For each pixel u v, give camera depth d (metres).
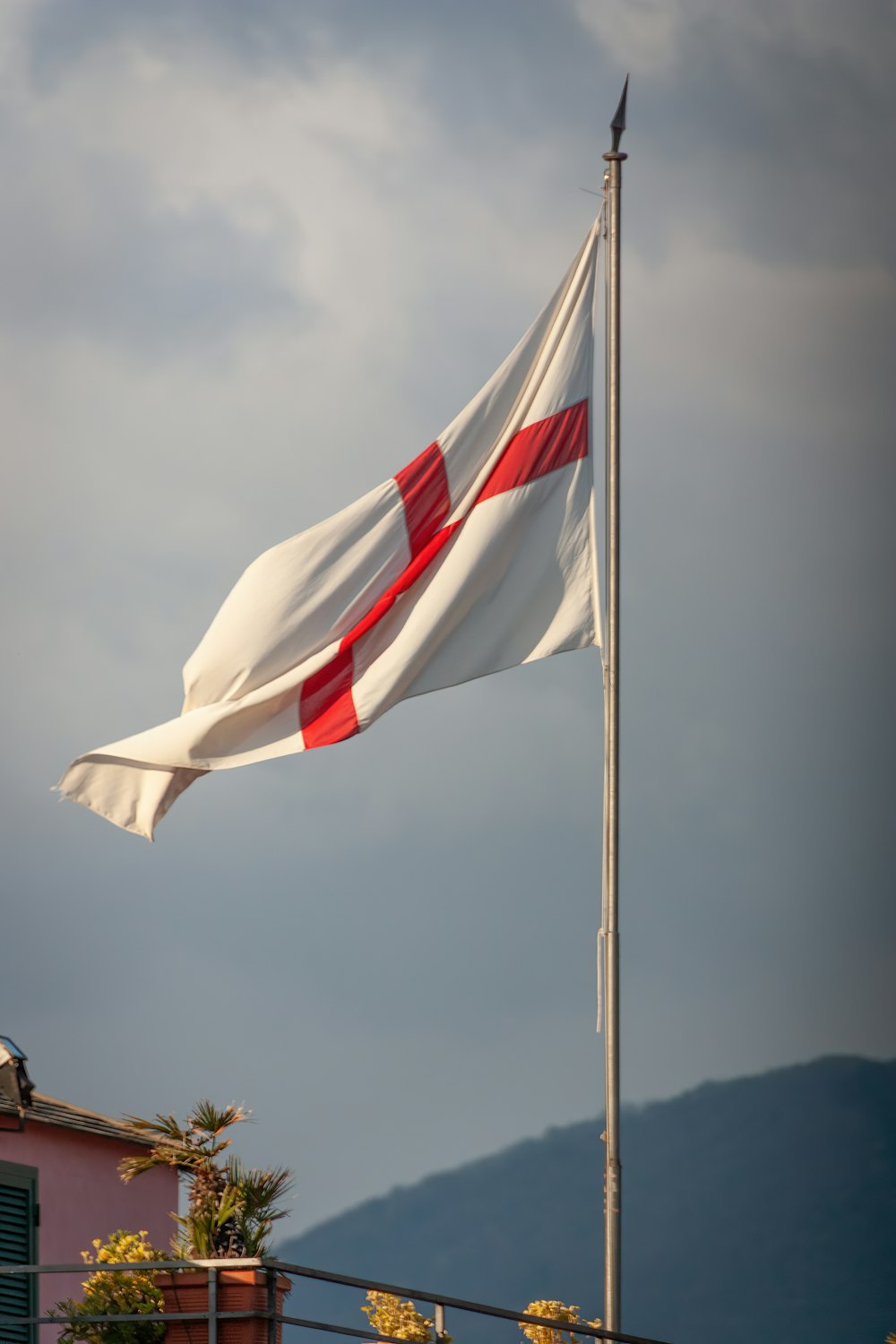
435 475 60.31
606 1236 53.81
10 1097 63.66
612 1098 54.84
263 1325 45.47
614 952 56.12
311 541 59.12
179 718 57.31
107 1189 69.38
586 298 62.28
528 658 59.06
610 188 61.91
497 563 59.81
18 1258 64.19
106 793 56.91
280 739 57.50
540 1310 64.56
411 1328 62.81
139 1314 45.62
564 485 60.78
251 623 58.06
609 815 57.28
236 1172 49.31
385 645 58.81
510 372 61.50
